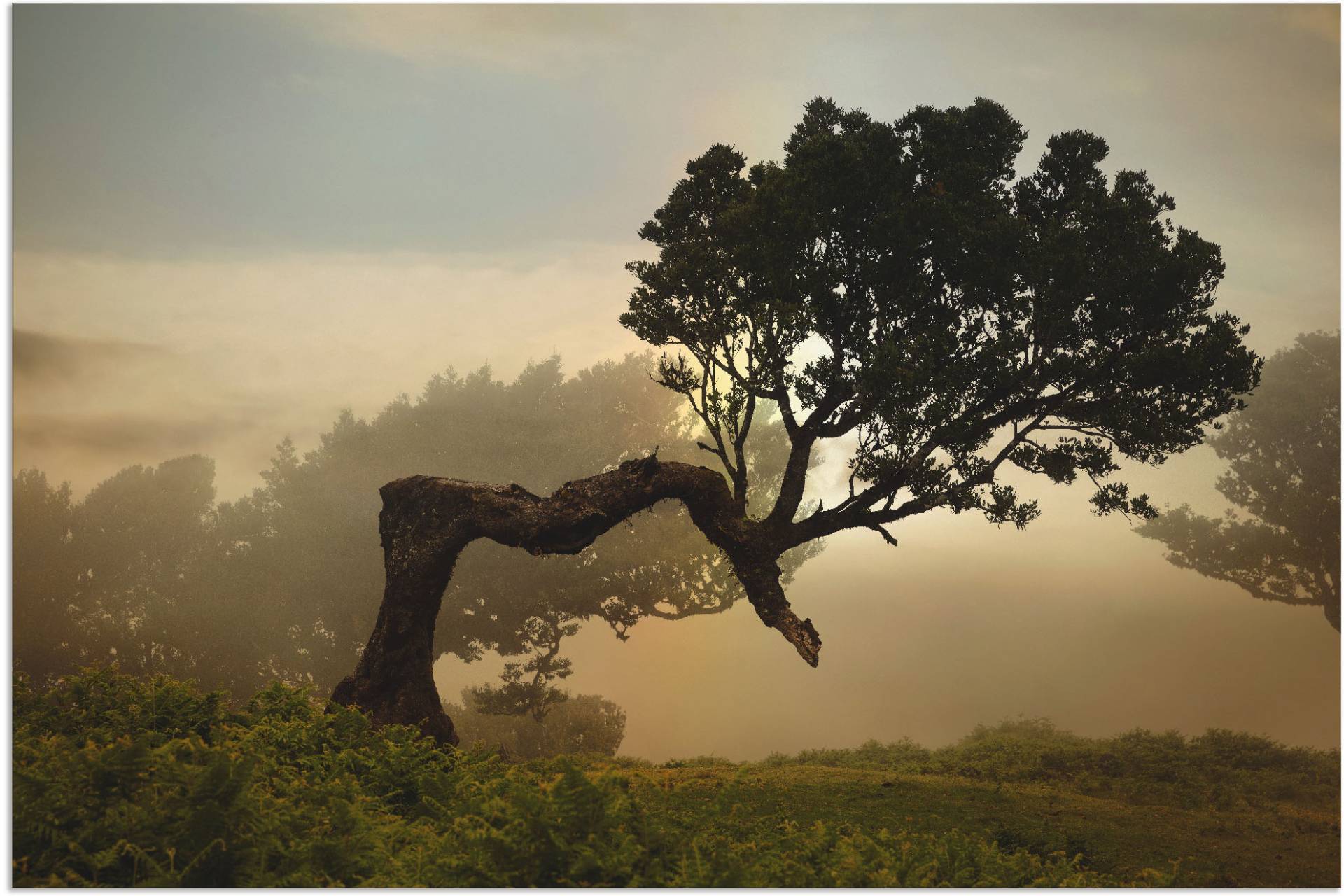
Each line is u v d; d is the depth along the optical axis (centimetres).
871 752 2412
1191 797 1750
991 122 1777
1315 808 1827
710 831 832
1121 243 1602
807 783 1627
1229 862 1229
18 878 600
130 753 689
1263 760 2186
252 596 3338
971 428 1677
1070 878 914
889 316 1730
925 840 986
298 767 1031
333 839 684
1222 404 1595
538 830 682
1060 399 1692
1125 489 1725
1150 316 1600
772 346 1656
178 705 1101
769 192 1688
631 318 1834
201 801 643
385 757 1053
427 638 1576
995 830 1305
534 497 1593
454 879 656
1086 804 1606
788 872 739
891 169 1700
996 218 1644
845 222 1719
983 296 1703
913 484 1677
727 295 1777
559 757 805
